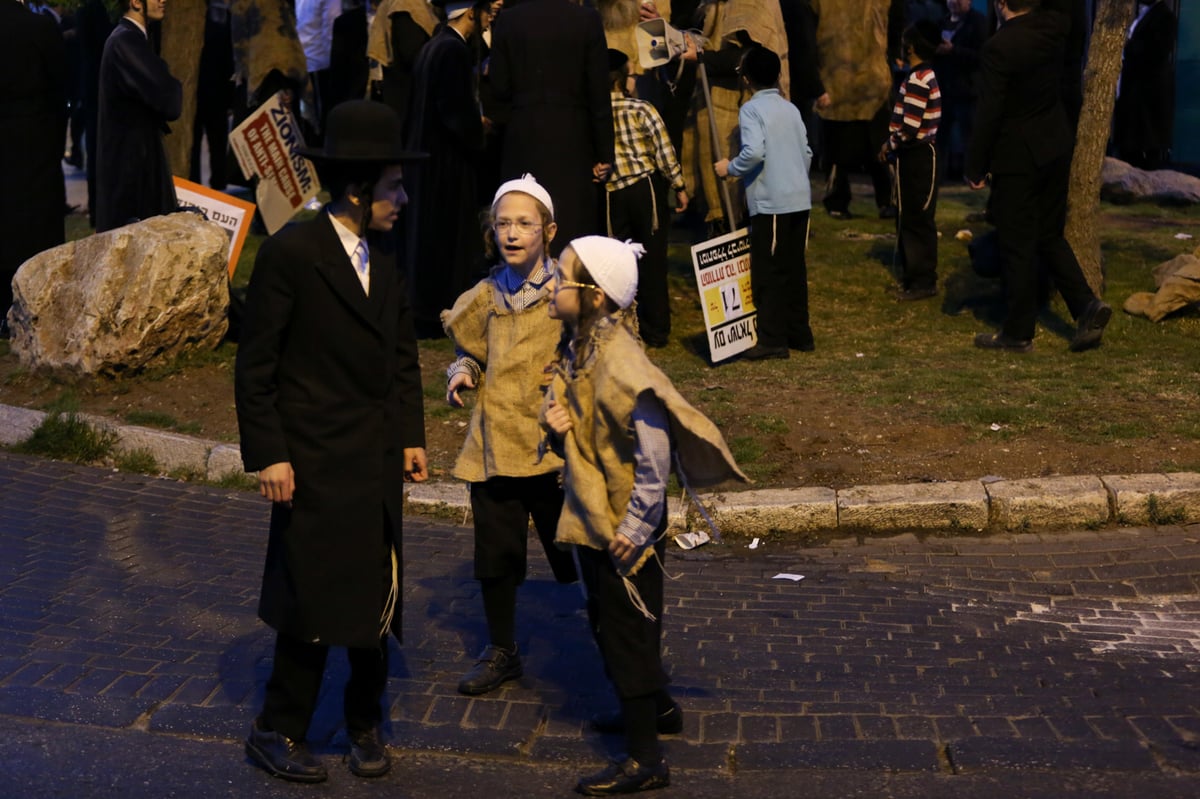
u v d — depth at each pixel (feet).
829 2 39.37
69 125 60.70
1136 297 33.53
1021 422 25.66
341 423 12.95
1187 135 52.31
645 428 12.47
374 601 13.00
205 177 53.88
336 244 12.96
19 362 30.55
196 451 25.93
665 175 30.01
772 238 30.22
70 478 25.31
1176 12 51.49
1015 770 13.17
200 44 39.55
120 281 29.01
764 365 30.45
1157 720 14.32
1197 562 20.62
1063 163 29.71
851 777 13.26
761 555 22.09
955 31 48.78
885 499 22.76
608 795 12.98
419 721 14.89
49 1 39.09
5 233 32.14
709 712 15.12
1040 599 19.61
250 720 14.70
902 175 34.81
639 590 13.09
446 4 30.04
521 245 14.93
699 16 33.96
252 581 20.08
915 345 31.96
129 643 17.15
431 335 32.12
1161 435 24.84
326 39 42.06
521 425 15.16
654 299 31.42
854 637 17.94
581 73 28.32
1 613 18.12
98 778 13.28
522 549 15.67
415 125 30.58
